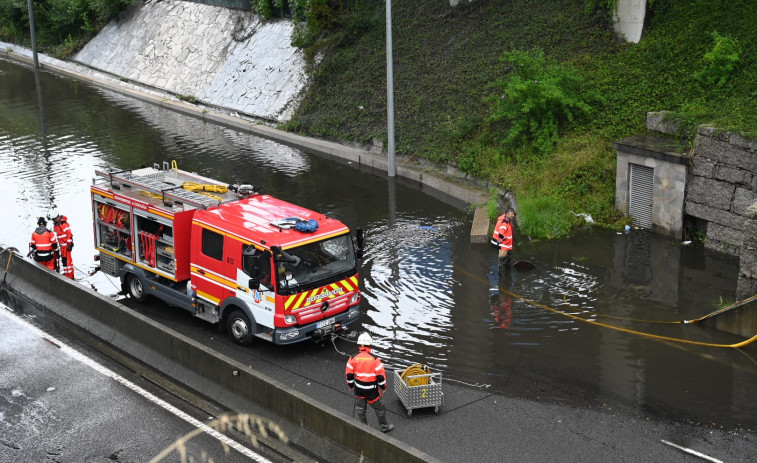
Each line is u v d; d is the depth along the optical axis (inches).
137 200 600.1
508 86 878.4
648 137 775.1
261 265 510.9
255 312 524.7
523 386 481.1
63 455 418.0
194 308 573.3
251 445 427.5
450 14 1199.6
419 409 457.1
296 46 1295.5
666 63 896.9
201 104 1360.7
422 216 821.2
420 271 671.8
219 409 466.6
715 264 666.2
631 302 598.2
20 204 856.3
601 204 784.3
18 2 1909.4
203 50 1477.6
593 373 494.9
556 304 598.9
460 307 597.9
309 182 944.3
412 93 1082.7
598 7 1024.2
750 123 676.7
